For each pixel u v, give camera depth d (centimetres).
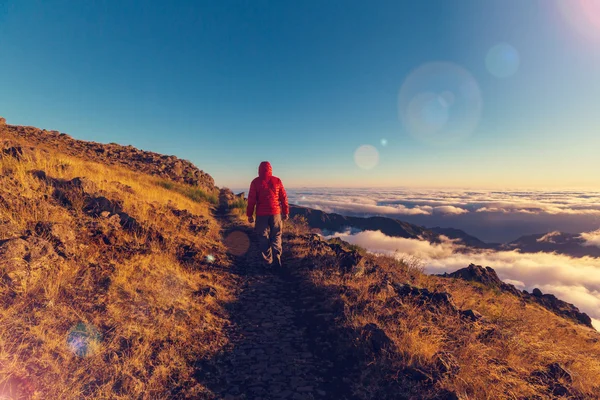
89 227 542
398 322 444
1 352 265
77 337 317
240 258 760
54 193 610
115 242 543
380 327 418
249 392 310
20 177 589
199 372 329
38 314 322
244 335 421
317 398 306
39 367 268
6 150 743
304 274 664
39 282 364
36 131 2264
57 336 306
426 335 411
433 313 511
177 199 1281
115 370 293
